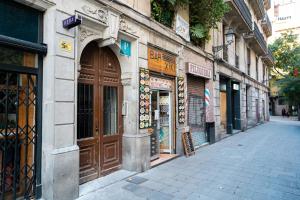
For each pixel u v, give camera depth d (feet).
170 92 25.75
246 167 21.43
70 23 13.30
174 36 25.22
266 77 93.91
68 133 13.88
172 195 14.71
